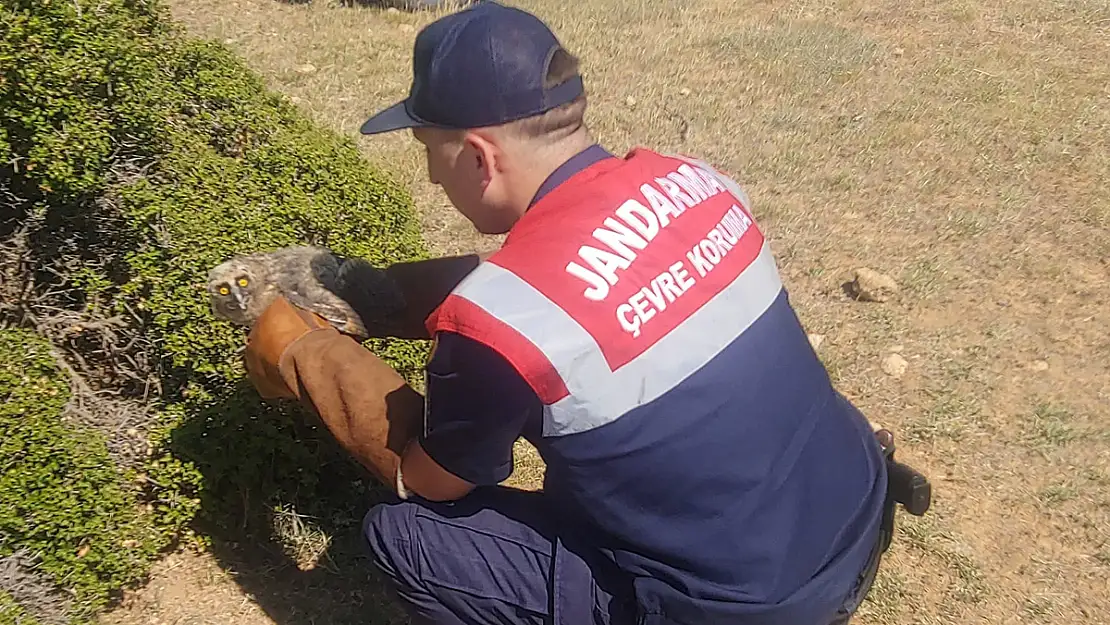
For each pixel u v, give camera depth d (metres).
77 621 2.38
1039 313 4.13
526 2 6.93
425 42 1.89
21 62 2.63
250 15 6.39
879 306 4.12
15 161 2.66
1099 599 2.93
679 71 6.05
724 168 5.04
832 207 4.78
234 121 3.25
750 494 1.88
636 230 1.83
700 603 1.92
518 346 1.72
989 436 3.49
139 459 2.66
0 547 2.34
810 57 6.28
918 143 5.33
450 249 4.27
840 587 2.01
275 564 2.78
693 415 1.81
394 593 2.32
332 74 5.66
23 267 2.83
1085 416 3.59
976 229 4.62
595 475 1.85
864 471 2.10
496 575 2.14
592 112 5.50
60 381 2.57
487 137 1.85
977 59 6.36
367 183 3.29
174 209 2.81
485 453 1.92
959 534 3.10
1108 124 5.58
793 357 1.96
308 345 2.21
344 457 2.89
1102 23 6.98
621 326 1.76
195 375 2.74
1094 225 4.70
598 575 2.05
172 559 2.74
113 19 2.97
